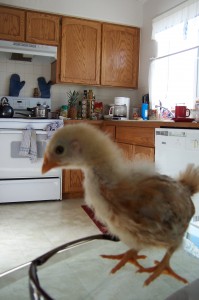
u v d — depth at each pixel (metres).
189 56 3.04
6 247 2.00
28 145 3.02
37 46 3.22
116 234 0.46
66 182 3.29
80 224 2.46
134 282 0.61
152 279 0.46
